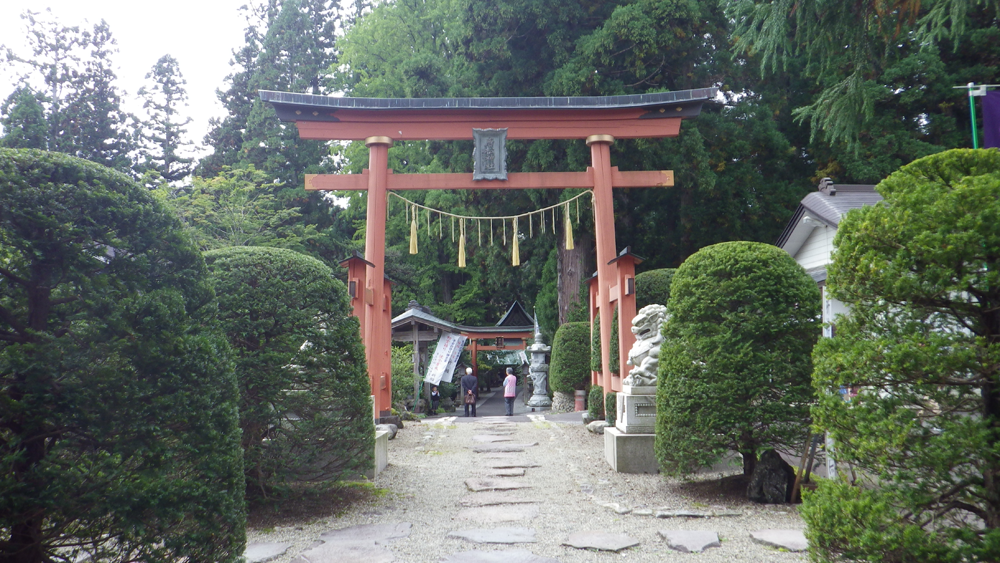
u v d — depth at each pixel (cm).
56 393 287
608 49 1756
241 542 345
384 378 1260
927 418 300
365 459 613
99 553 299
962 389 296
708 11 1836
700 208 1948
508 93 1923
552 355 1827
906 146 1836
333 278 634
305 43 3158
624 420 820
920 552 287
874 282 311
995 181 287
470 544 494
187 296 345
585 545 477
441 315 3073
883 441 298
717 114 1953
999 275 280
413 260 3203
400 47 2848
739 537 490
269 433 596
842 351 321
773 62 718
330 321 613
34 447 288
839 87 698
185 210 1969
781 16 671
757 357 598
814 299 614
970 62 1898
